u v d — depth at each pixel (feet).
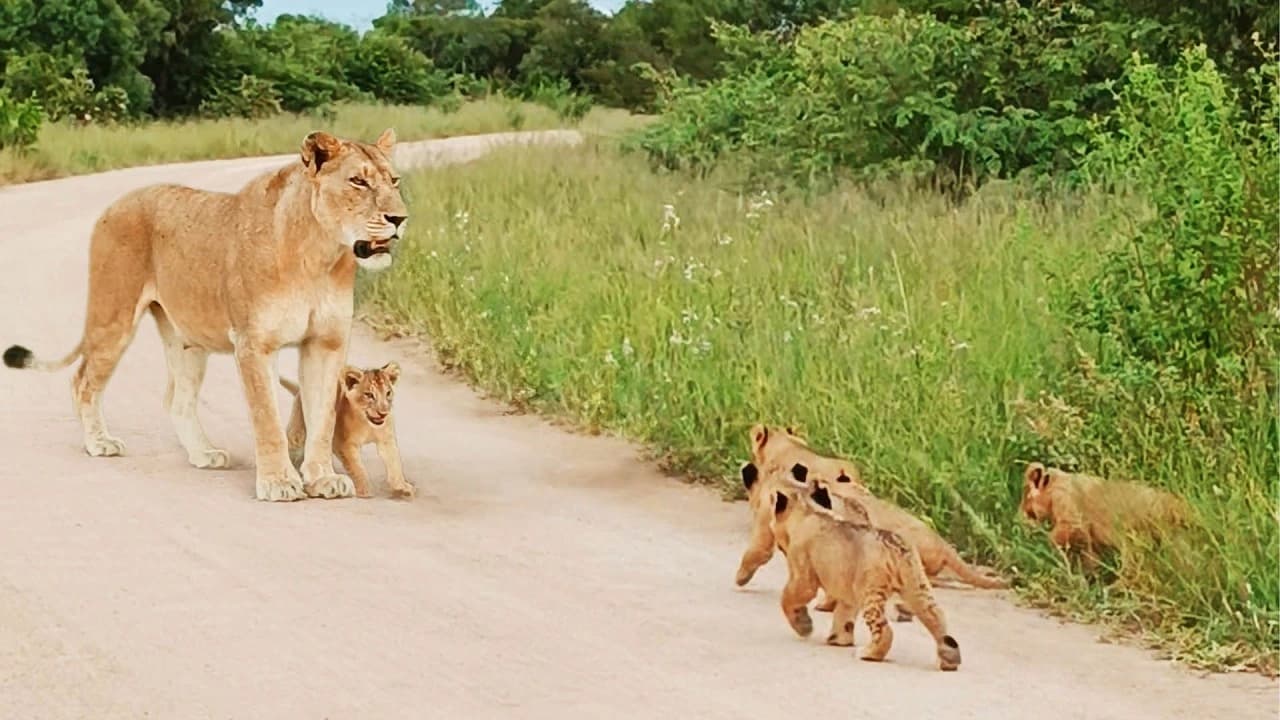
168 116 221.87
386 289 64.54
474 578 32.12
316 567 32.53
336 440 39.22
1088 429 35.83
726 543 35.55
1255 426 34.47
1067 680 26.89
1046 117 79.20
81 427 45.47
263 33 246.47
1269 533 30.63
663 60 285.23
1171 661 28.14
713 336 46.06
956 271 51.31
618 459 43.37
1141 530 32.07
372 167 38.22
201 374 41.83
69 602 29.86
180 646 27.61
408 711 24.75
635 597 31.12
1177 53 74.02
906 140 81.30
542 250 64.44
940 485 35.78
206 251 39.45
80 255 82.69
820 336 44.24
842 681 26.40
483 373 52.80
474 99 262.67
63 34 198.80
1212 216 37.01
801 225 62.95
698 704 25.17
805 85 90.63
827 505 28.32
